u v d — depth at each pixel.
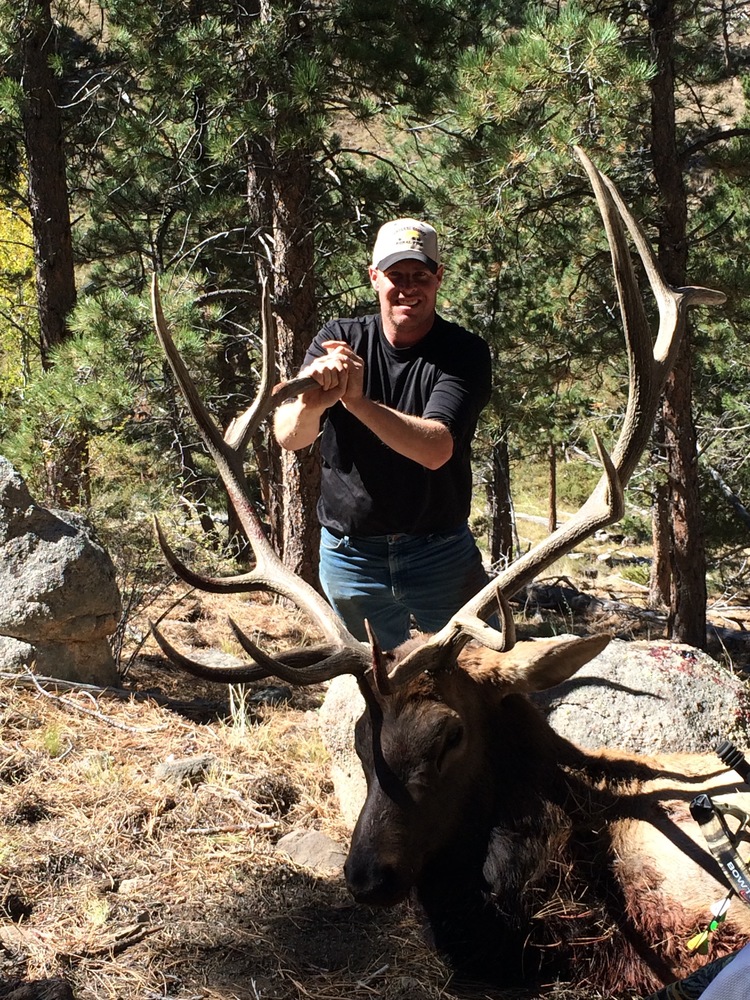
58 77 13.30
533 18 10.46
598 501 3.47
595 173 3.29
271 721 5.89
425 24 10.56
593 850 3.62
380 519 4.31
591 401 15.84
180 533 8.41
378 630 4.61
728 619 18.56
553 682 3.65
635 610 18.30
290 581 3.61
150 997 3.46
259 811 4.68
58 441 10.18
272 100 10.02
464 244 12.30
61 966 3.59
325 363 3.77
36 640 6.06
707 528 17.16
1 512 6.19
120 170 12.97
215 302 13.95
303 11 10.15
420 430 3.87
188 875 4.17
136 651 6.97
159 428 12.60
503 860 3.53
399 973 3.62
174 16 11.44
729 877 2.88
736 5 14.51
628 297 3.39
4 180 15.80
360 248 13.21
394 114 12.33
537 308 13.83
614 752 3.98
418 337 4.18
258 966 3.65
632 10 12.05
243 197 14.05
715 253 13.92
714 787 3.72
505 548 19.88
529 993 3.51
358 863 3.28
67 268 13.56
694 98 14.76
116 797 4.66
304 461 10.91
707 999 2.46
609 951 3.51
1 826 4.39
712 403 17.45
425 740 3.35
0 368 17.47
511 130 10.43
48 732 5.22
